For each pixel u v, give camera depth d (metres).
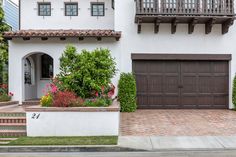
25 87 15.48
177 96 15.49
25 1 17.67
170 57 15.29
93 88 10.82
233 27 15.41
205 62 15.58
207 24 15.06
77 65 10.85
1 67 16.19
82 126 9.66
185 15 14.42
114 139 8.98
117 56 14.97
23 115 11.09
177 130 10.20
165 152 7.89
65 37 14.66
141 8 14.48
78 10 17.73
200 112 14.37
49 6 17.78
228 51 15.40
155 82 15.50
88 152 8.04
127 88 14.47
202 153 7.77
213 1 14.56
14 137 9.73
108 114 9.68
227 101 15.58
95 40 14.93
